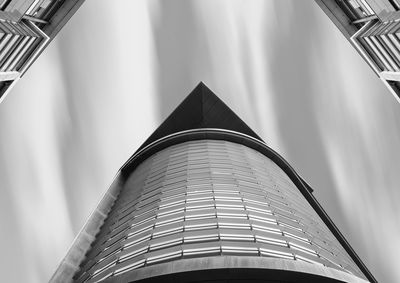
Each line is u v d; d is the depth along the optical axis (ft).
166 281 88.02
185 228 117.19
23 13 104.06
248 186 154.20
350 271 120.06
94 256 143.13
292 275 88.12
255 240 109.40
